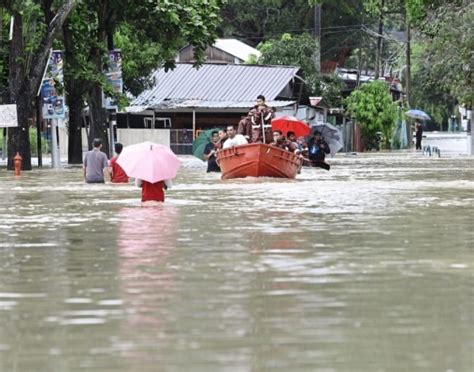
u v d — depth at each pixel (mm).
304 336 17141
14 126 76125
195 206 41500
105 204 42906
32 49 77375
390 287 21672
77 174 70438
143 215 37688
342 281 22453
